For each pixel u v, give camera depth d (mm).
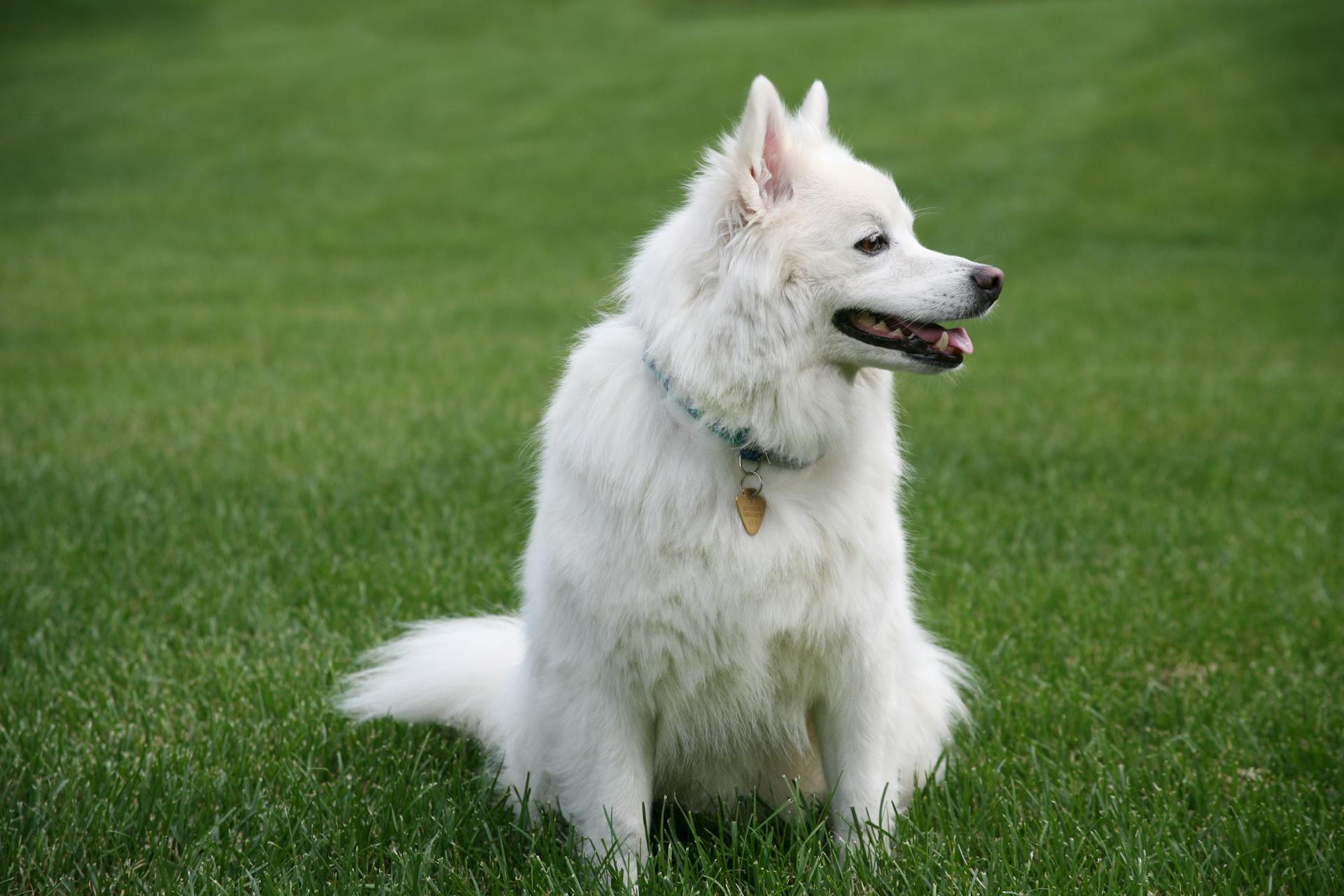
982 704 4535
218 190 20859
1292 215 17984
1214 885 3293
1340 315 12875
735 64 28391
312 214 19516
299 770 4004
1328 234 17078
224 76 28953
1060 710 4438
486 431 8297
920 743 4020
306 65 30031
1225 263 15953
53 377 10023
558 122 25109
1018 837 3553
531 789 3885
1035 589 5520
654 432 3336
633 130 24297
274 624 5199
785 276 3305
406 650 4441
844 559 3393
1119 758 4141
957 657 4562
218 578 5652
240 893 3285
